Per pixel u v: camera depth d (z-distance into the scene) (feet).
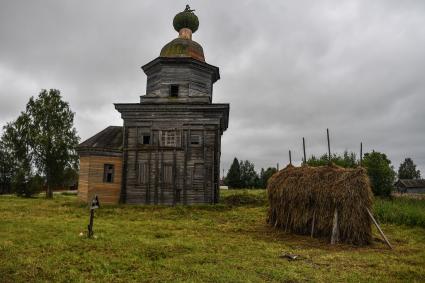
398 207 76.74
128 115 98.32
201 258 37.50
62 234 49.67
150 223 63.16
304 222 54.95
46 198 135.95
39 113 151.02
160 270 32.94
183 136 96.22
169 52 106.11
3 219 63.82
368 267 36.06
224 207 87.92
